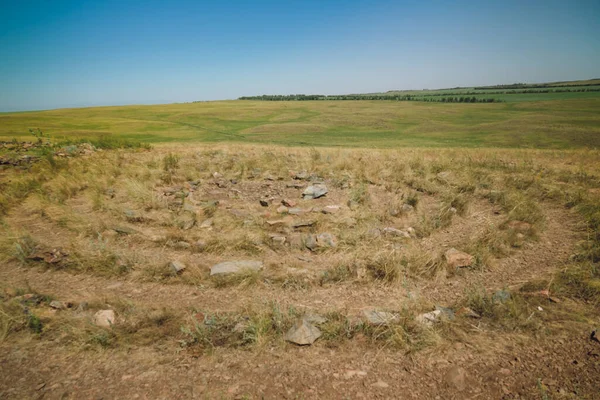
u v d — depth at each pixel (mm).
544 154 12945
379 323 2887
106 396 2217
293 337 2707
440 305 3236
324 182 8047
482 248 4188
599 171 8555
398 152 13789
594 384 2230
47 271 3934
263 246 4539
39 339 2738
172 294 3459
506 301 3115
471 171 8398
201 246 4484
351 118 74000
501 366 2426
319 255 4340
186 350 2621
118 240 4688
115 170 8562
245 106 110125
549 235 4719
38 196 6344
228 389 2268
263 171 9359
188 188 7508
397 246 4355
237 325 2883
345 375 2385
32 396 2215
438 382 2309
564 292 3275
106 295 3416
